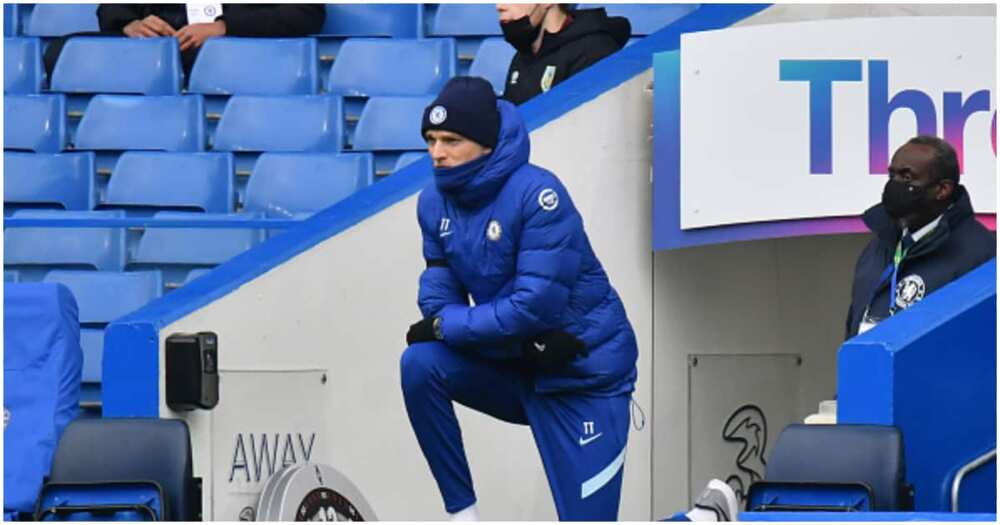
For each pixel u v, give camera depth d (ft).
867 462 60.75
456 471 70.13
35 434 75.92
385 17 112.16
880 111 80.59
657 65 80.79
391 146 104.01
